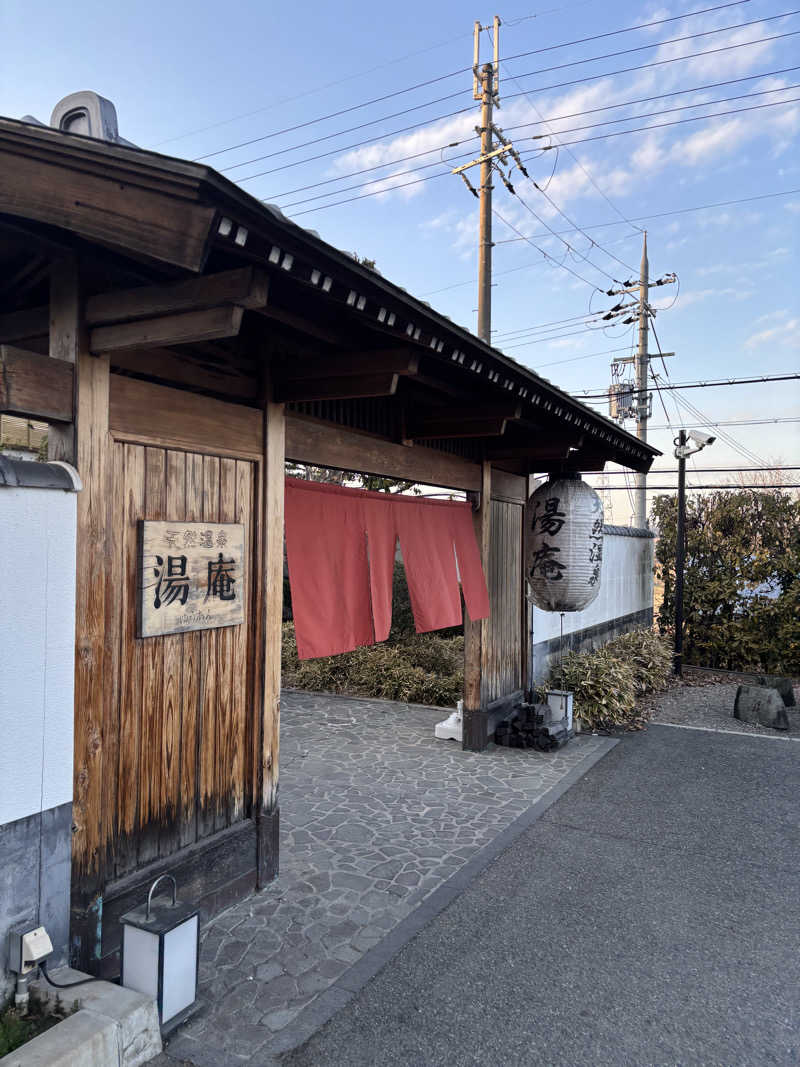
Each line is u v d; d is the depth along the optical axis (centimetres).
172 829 371
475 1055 294
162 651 362
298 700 1017
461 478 696
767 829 545
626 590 1309
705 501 1372
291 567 466
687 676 1252
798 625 1229
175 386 379
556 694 827
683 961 367
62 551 302
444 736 806
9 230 301
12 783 281
